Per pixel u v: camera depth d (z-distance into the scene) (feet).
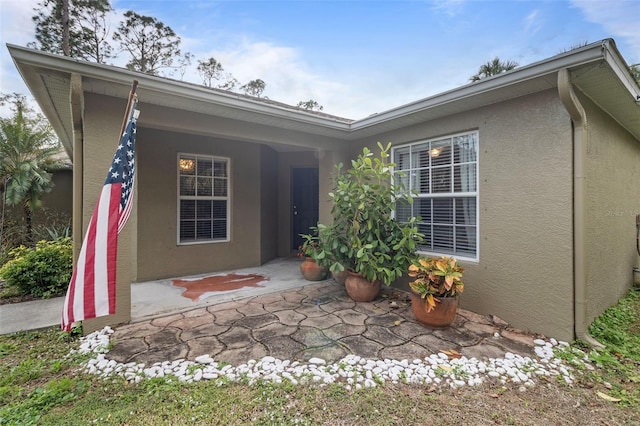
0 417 6.32
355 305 13.41
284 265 21.99
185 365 8.45
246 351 9.30
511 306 11.30
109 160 11.19
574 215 9.77
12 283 14.65
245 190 21.13
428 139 14.47
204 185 19.63
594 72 9.21
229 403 6.90
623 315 11.82
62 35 38.99
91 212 10.92
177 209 18.53
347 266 14.56
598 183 11.42
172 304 13.43
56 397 7.03
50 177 27.50
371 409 6.75
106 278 8.10
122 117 11.44
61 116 13.91
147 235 17.48
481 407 6.89
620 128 13.99
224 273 19.42
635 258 16.49
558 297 10.13
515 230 11.19
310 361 8.69
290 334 10.46
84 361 8.75
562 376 8.09
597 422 6.42
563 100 9.37
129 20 47.26
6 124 26.40
